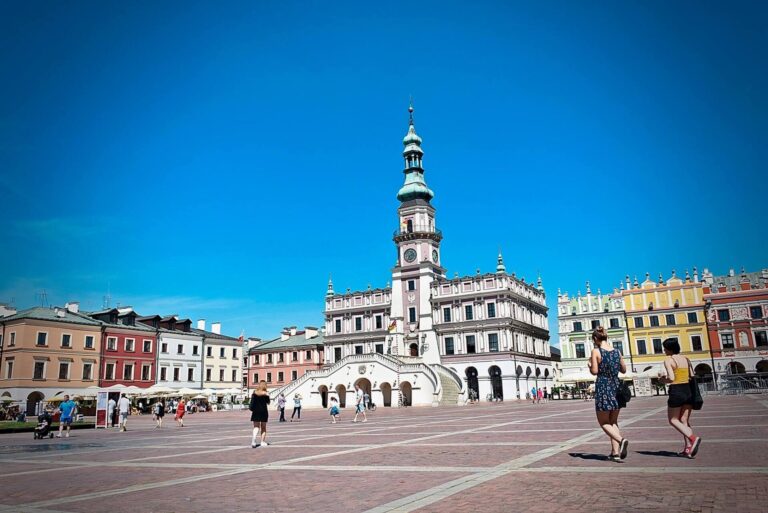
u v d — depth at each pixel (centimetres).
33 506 1091
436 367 8144
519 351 9044
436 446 1925
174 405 7800
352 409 7194
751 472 1132
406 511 946
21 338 7644
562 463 1366
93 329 8406
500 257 9169
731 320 8969
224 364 10281
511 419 3412
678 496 953
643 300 9506
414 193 9969
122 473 1522
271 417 5541
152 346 9169
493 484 1141
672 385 1397
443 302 9319
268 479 1338
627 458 1390
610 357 1373
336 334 10150
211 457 1855
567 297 9988
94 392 7144
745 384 7350
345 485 1216
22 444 2741
